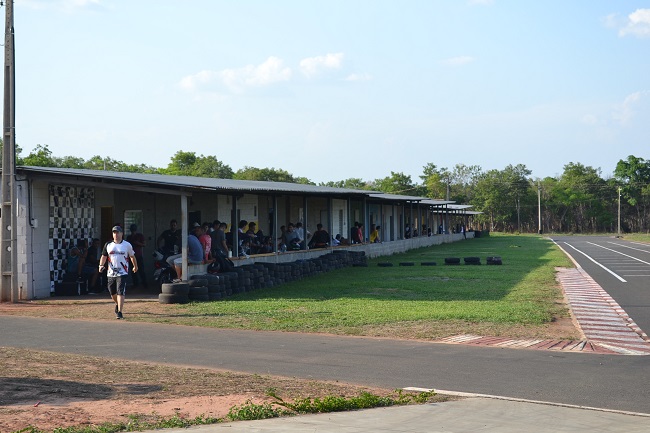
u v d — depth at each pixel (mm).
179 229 25531
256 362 10484
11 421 6875
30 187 18953
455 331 13305
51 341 12266
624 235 94188
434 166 130000
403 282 22594
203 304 17125
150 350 11430
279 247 26625
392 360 10664
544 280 23812
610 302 18375
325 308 16172
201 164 67062
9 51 18234
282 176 79625
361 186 111625
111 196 22703
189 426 6805
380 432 6609
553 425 7004
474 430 6750
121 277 15227
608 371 9961
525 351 11508
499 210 114250
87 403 7734
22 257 18797
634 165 117875
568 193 115438
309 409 7523
